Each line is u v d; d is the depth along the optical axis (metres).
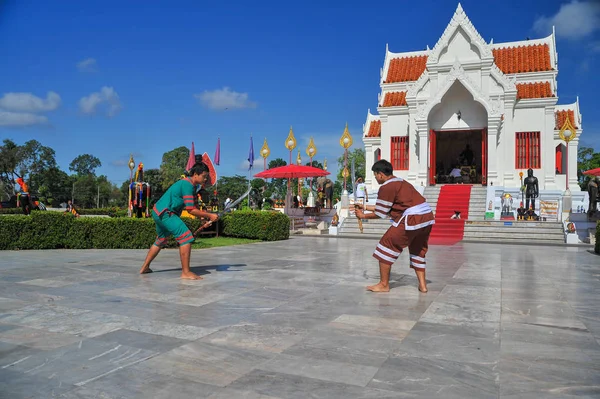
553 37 27.08
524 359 3.73
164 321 4.75
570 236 17.58
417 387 3.15
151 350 3.86
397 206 6.39
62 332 4.32
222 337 4.23
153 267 8.59
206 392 3.04
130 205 16.47
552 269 9.32
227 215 17.33
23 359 3.62
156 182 67.44
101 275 7.58
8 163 82.12
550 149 24.56
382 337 4.28
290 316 5.03
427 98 25.91
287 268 8.84
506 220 20.30
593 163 55.97
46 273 7.72
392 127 27.44
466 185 24.67
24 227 11.74
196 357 3.70
